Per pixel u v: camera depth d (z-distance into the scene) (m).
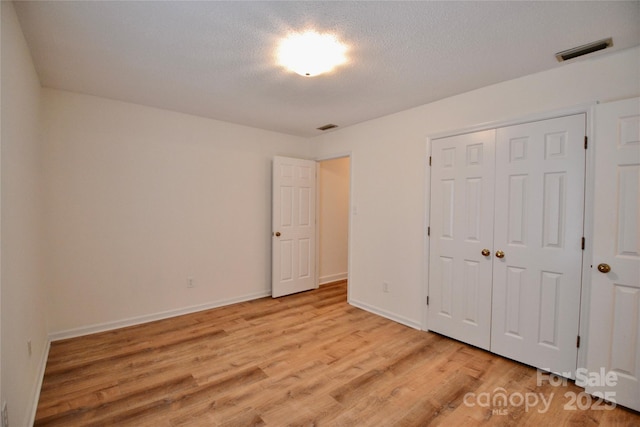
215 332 3.00
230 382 2.15
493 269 2.57
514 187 2.44
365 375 2.26
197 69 2.32
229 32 1.82
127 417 1.79
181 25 1.75
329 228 5.00
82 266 2.88
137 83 2.59
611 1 1.52
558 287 2.23
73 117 2.81
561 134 2.21
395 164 3.36
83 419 1.77
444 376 2.25
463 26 1.75
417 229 3.14
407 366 2.39
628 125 1.87
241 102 3.05
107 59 2.16
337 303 3.94
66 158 2.79
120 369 2.30
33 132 2.23
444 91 2.73
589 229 2.09
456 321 2.83
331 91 2.75
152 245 3.28
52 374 2.22
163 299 3.36
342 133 4.06
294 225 4.34
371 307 3.63
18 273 1.61
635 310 1.85
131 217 3.14
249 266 4.04
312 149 4.64
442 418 1.81
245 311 3.61
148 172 3.23
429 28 1.77
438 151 2.95
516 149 2.43
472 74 2.38
